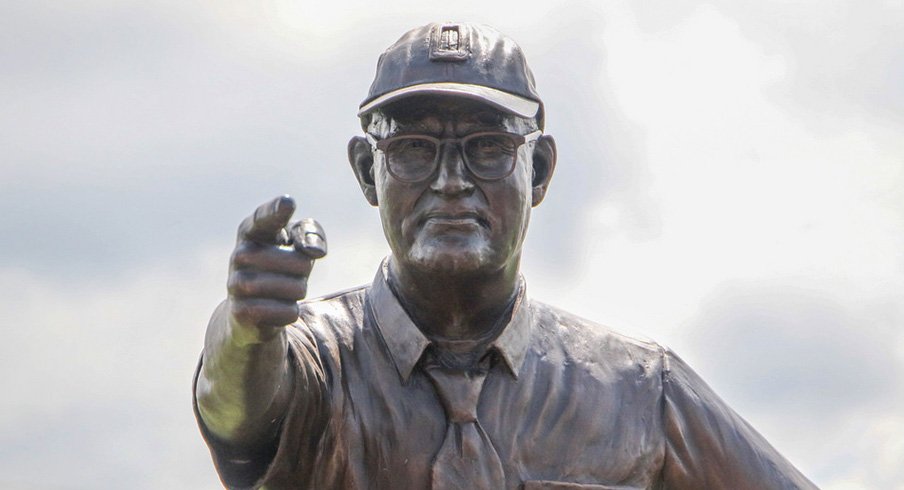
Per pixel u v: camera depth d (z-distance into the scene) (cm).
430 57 1125
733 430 1195
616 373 1176
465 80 1118
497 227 1105
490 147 1108
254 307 966
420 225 1105
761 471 1191
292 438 1095
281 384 1066
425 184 1102
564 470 1134
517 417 1136
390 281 1152
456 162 1100
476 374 1135
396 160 1109
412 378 1130
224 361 1009
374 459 1113
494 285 1127
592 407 1155
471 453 1114
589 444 1145
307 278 977
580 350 1176
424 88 1100
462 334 1141
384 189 1115
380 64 1146
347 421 1117
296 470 1109
